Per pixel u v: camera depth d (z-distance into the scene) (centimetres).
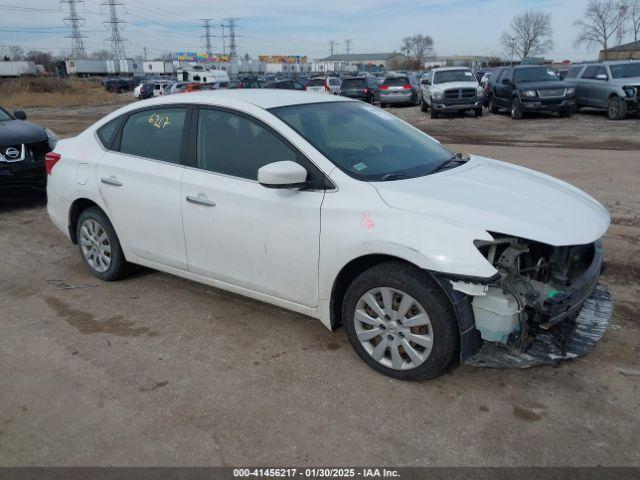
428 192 333
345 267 344
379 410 311
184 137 423
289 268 366
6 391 338
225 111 404
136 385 341
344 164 358
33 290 493
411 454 277
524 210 325
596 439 284
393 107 2711
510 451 277
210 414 312
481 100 1986
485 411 308
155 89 4194
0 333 412
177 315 436
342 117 420
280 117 383
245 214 379
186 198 412
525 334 321
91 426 304
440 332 313
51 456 283
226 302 457
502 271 313
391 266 326
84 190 484
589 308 379
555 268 332
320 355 371
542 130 1570
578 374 340
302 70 9575
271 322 421
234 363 364
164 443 290
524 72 1900
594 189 792
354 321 349
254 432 296
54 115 2919
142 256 462
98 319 432
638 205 703
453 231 304
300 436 292
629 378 335
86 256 512
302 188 352
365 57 15212
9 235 666
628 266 505
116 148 473
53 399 329
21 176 753
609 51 4984
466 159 429
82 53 9719
